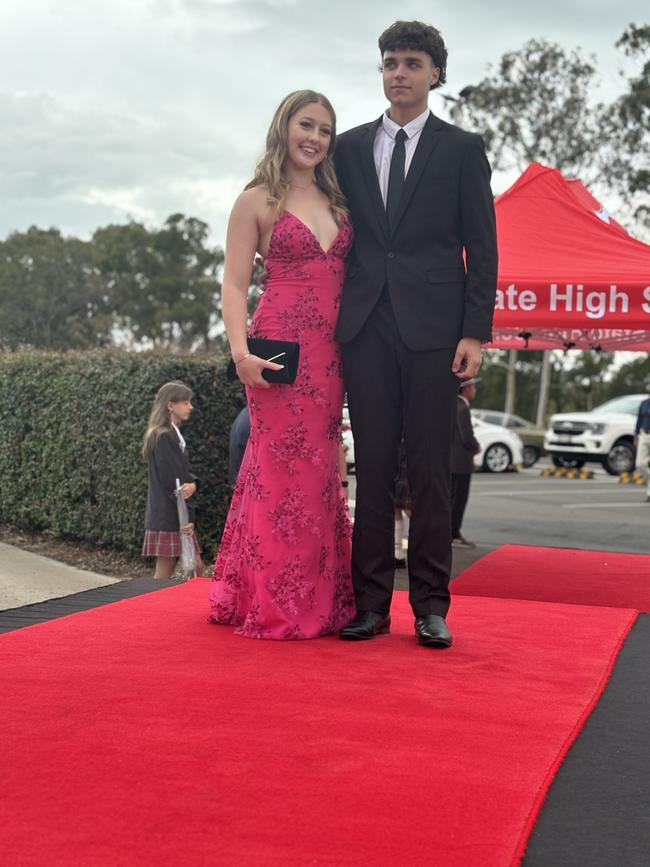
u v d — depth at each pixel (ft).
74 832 7.32
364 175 14.05
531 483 65.46
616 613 16.65
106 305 192.03
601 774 9.23
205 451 26.86
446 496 13.74
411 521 13.83
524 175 23.12
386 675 11.81
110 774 8.42
